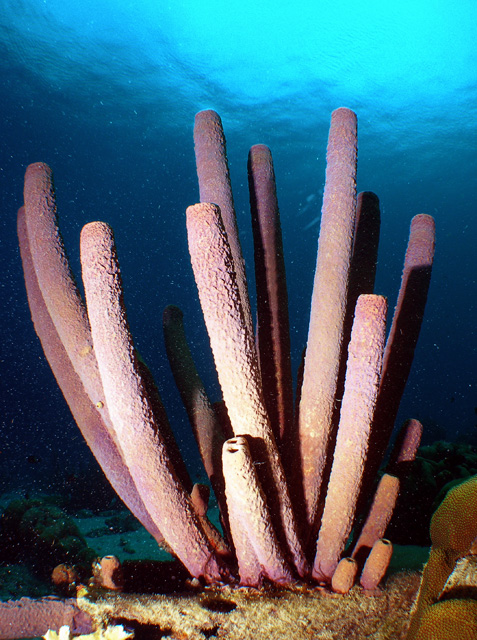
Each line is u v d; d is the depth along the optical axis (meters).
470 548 1.41
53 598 1.66
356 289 2.15
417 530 2.91
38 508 5.36
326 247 1.74
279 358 2.09
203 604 1.52
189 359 2.28
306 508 1.81
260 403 1.50
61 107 26.22
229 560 1.86
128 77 23.50
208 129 2.04
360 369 1.45
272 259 2.13
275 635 1.41
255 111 26.25
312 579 1.68
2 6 18.73
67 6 19.16
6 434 19.47
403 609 1.54
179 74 23.45
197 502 1.86
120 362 1.43
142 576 1.85
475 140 27.55
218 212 1.39
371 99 24.66
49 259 1.79
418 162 31.03
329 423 1.77
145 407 1.47
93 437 1.91
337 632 1.43
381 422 2.06
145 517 1.91
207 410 2.17
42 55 21.59
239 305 1.44
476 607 1.14
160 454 1.50
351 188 1.74
